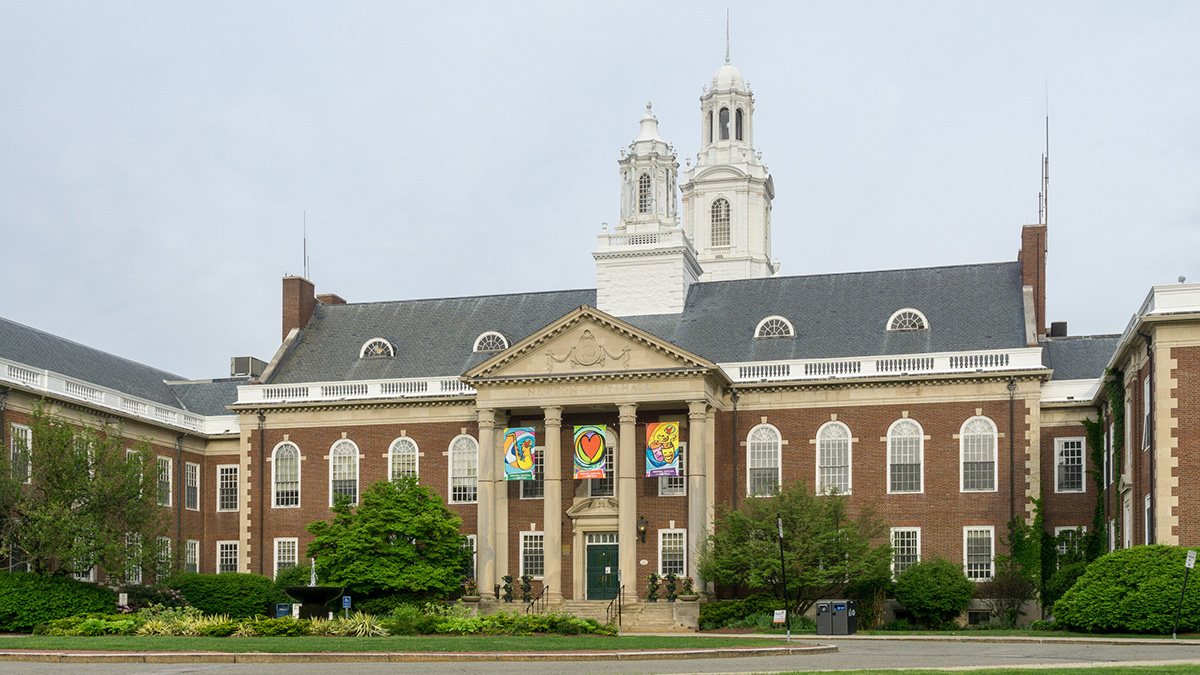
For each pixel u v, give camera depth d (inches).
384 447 3021.7
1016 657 1616.6
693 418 2706.7
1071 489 2723.9
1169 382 2078.0
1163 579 1961.1
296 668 1502.2
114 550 2410.2
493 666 1514.5
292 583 2864.2
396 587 2635.3
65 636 2006.6
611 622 2551.7
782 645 1788.9
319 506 3036.4
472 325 3208.7
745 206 4938.5
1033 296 2891.2
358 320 3314.5
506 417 2918.3
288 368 3218.5
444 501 2962.6
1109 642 1844.2
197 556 3149.6
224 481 3198.8
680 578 2699.3
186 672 1455.5
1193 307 2089.1
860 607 2568.9
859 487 2755.9
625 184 3986.2
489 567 2775.6
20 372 2600.9
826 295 3046.3
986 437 2709.2
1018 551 2637.8
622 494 2716.5
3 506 2385.6
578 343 2790.4
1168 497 2059.5
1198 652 1648.6
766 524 2518.5
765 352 2938.0
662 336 3056.1
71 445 2458.2
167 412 3102.9
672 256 3122.5
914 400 2755.9
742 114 5113.2
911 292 2994.6
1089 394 2751.0
